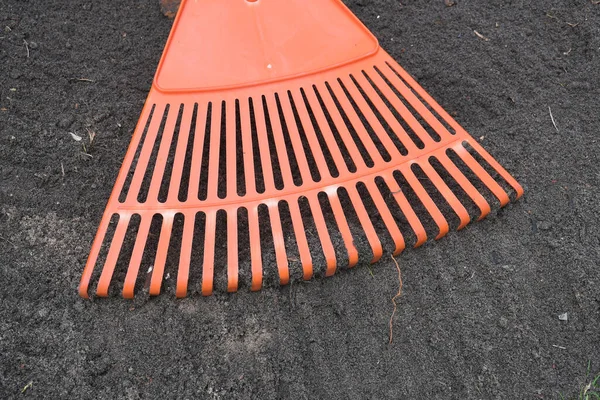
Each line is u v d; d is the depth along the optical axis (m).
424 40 2.07
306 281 1.51
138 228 1.58
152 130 1.61
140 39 2.05
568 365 1.39
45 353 1.38
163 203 1.51
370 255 1.53
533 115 1.85
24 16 2.04
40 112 1.82
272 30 1.76
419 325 1.45
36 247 1.55
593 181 1.69
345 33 1.79
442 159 1.62
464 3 2.17
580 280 1.50
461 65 1.99
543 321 1.45
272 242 1.56
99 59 1.98
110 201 1.51
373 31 2.10
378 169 1.60
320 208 1.53
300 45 1.75
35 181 1.67
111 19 2.10
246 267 1.50
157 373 1.37
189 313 1.46
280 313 1.46
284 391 1.35
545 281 1.52
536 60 1.98
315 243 1.54
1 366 1.33
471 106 1.89
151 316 1.45
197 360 1.39
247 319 1.45
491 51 2.02
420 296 1.49
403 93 1.72
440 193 1.67
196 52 1.72
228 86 1.67
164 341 1.41
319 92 1.70
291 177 1.57
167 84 1.67
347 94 1.89
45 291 1.47
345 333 1.44
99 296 1.46
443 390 1.36
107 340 1.41
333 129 1.83
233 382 1.35
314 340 1.42
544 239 1.59
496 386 1.36
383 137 1.65
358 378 1.37
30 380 1.33
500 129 1.82
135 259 1.44
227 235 1.52
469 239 1.59
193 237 1.58
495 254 1.57
